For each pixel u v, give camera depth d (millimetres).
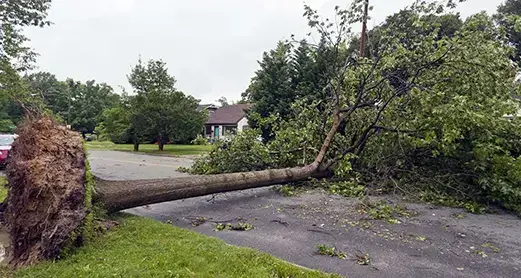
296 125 7324
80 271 2225
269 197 5480
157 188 3943
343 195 5559
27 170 2662
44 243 2465
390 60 5844
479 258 2867
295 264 2650
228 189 4809
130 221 3531
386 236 3463
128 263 2359
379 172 6000
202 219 4137
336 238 3391
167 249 2684
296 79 16219
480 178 4965
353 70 6719
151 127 16875
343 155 6266
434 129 5586
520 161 4641
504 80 5785
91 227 2873
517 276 2492
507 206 4641
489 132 5188
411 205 4887
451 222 4031
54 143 2992
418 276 2467
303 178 5988
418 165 5965
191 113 17797
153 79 17094
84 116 38938
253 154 6629
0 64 11453
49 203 2596
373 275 2473
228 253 2641
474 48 5469
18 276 2217
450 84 5684
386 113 6117
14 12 12242
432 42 5777
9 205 2955
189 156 14352
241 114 32344
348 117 6547
